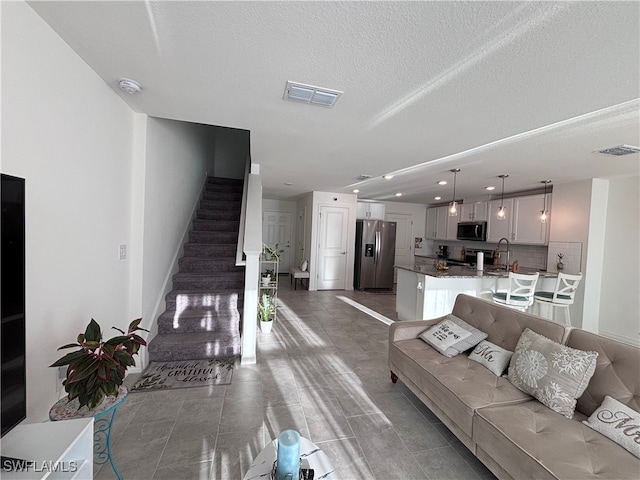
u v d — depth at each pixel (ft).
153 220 9.14
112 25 4.36
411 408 7.16
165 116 8.16
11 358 3.16
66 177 5.16
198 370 8.70
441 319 8.83
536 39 4.22
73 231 5.43
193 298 10.68
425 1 3.61
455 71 5.16
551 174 12.66
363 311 16.24
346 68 5.21
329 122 7.75
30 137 4.31
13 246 3.15
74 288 5.51
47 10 4.16
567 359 5.21
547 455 3.98
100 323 6.52
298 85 5.90
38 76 4.40
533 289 11.95
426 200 24.48
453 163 11.50
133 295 8.28
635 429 4.15
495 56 4.67
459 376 6.12
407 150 9.99
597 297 13.61
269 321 12.13
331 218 21.89
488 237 18.93
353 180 16.28
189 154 13.70
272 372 8.77
